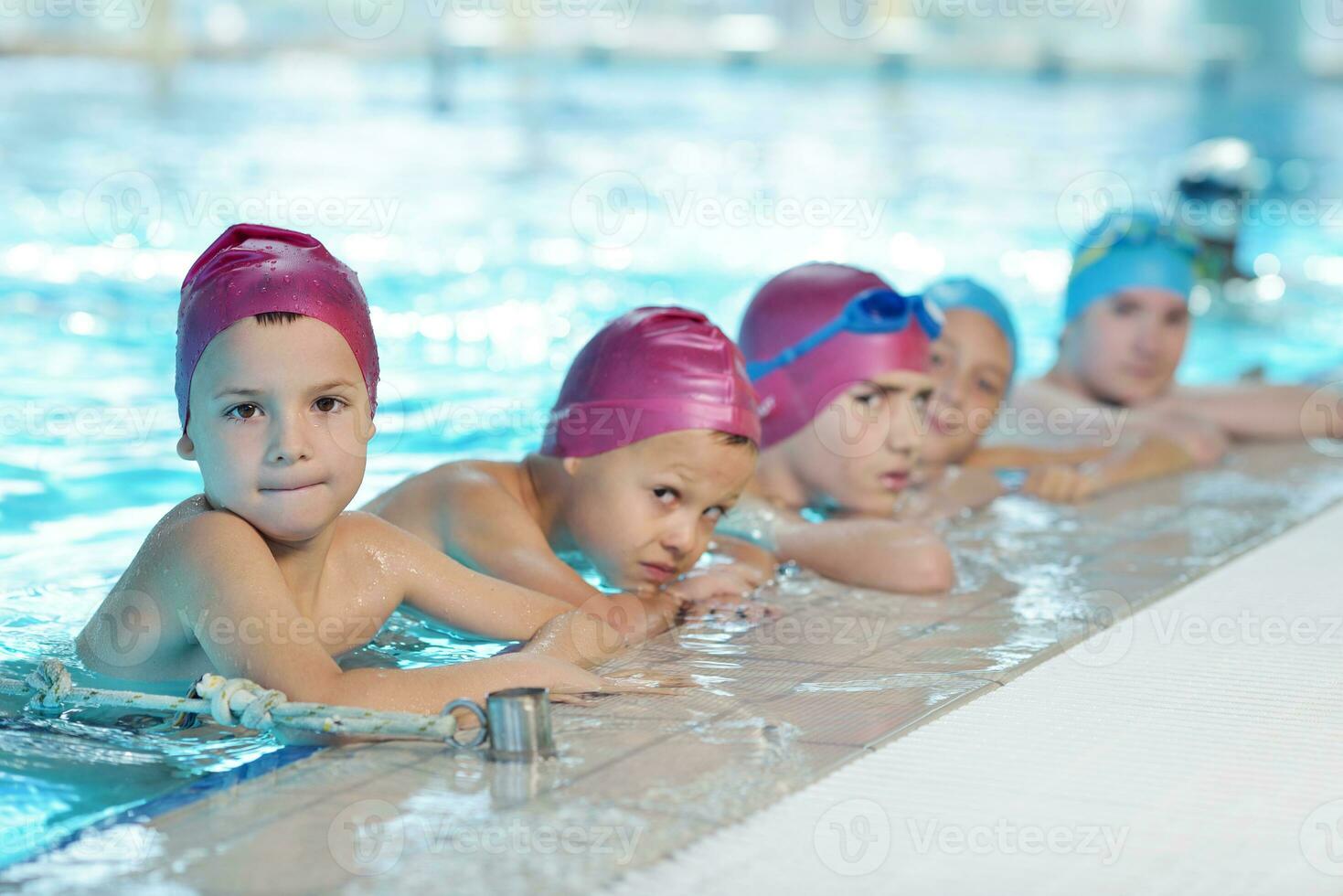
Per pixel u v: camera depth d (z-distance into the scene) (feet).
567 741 6.70
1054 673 7.88
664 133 40.63
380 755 6.52
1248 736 6.84
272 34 58.23
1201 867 5.42
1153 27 64.64
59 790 6.22
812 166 35.88
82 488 11.96
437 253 23.97
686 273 23.26
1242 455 15.42
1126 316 15.53
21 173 29.55
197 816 5.83
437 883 5.19
